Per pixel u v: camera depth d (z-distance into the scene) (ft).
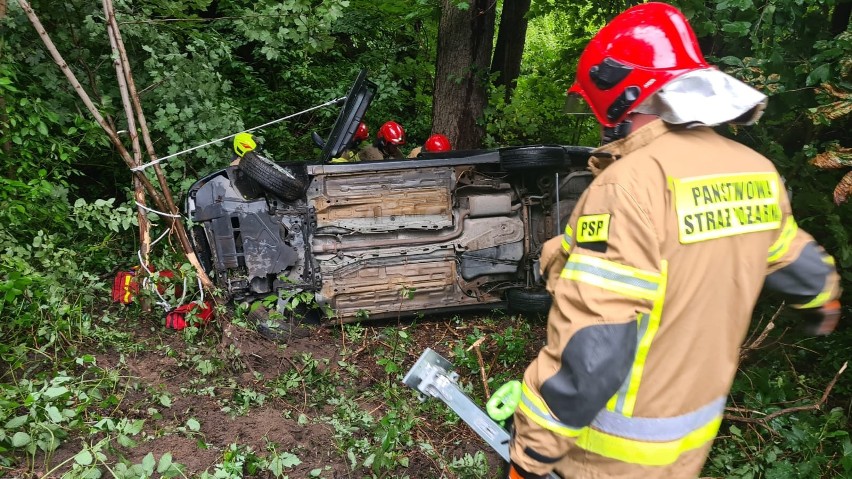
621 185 4.78
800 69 12.28
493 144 28.07
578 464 5.39
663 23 5.35
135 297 14.71
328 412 12.21
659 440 5.04
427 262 16.39
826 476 10.41
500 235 16.78
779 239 5.55
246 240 15.34
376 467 9.25
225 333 13.93
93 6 17.21
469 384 13.52
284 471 9.77
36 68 17.01
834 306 5.81
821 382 12.84
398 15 34.60
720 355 5.11
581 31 25.32
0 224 13.05
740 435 10.94
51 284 12.62
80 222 14.67
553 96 29.30
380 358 14.65
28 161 15.49
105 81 18.97
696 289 4.83
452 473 10.05
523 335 16.39
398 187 16.05
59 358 11.96
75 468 8.22
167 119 17.88
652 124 5.16
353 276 15.99
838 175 12.57
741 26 12.15
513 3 32.63
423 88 36.40
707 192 4.89
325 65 37.91
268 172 15.01
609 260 4.66
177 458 9.58
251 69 32.32
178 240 15.31
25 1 13.19
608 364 4.46
